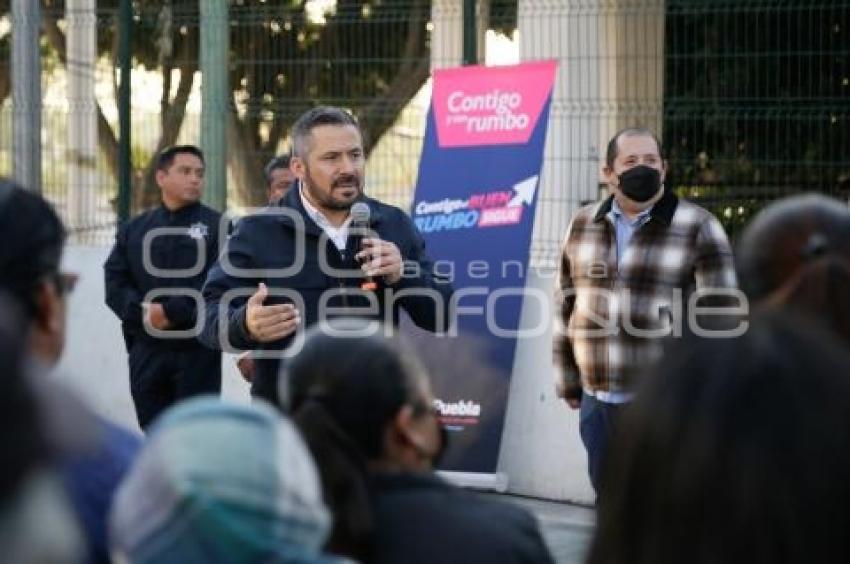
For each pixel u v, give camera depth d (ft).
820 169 39.29
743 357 9.28
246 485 9.07
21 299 11.76
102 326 48.16
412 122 43.96
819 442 8.96
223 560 9.02
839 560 8.93
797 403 9.07
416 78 44.04
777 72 39.86
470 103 40.93
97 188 48.34
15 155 48.16
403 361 13.76
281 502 9.09
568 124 41.70
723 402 9.13
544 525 38.81
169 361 40.24
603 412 32.73
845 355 9.39
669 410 9.23
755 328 9.58
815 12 39.37
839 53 39.19
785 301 13.91
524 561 13.29
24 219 11.84
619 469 9.45
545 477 41.91
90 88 48.42
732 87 40.37
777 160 39.78
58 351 12.12
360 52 44.55
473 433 41.32
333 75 44.83
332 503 13.21
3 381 6.93
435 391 41.52
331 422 13.44
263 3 45.37
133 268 40.42
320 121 27.09
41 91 48.24
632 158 32.12
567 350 33.83
